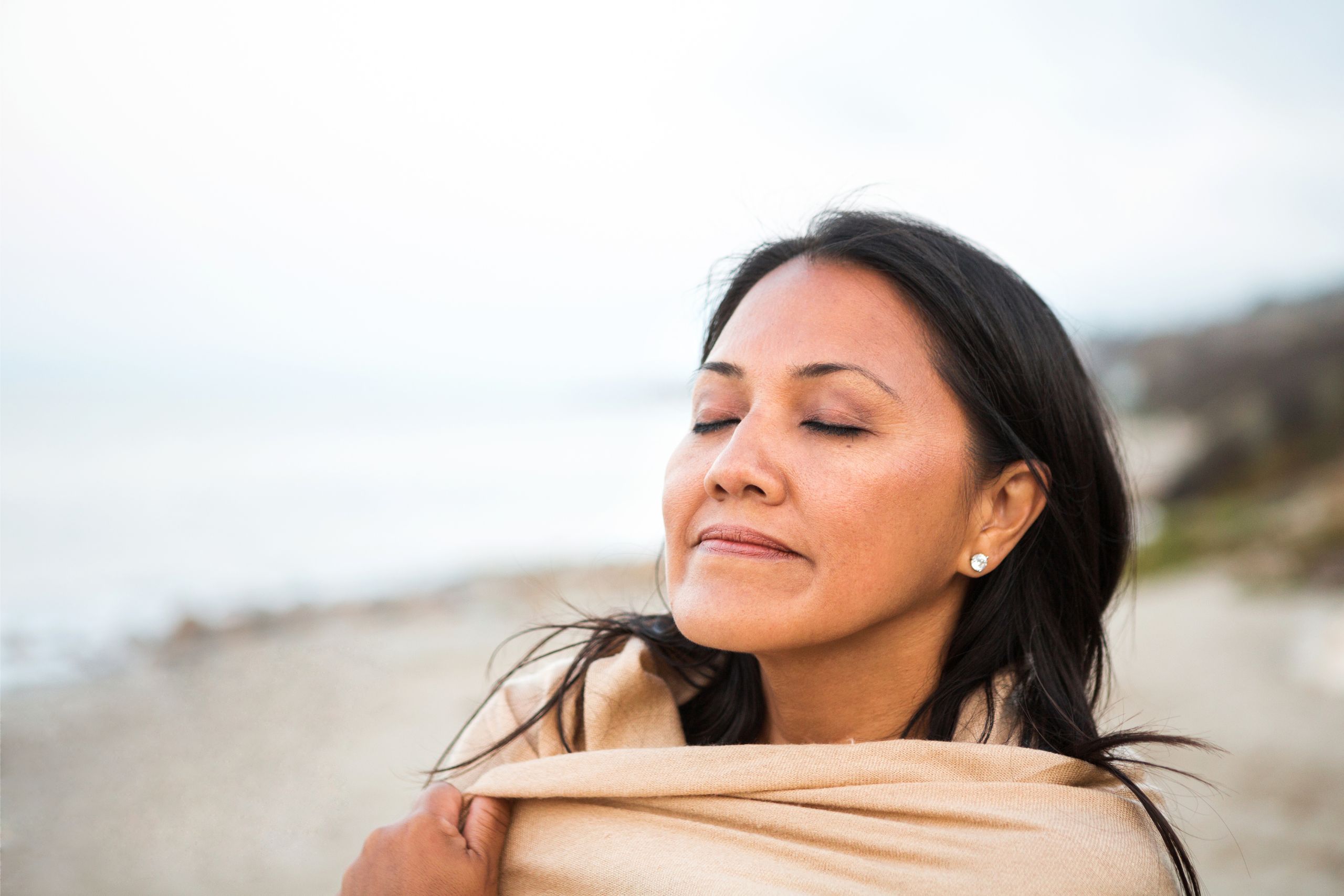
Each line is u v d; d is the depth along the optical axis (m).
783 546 1.47
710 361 1.65
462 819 1.62
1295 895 4.40
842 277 1.62
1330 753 6.23
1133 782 1.47
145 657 10.27
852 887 1.34
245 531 20.61
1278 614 10.73
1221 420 18.97
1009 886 1.29
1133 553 2.27
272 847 5.47
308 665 9.80
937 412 1.56
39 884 5.02
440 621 11.99
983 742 1.58
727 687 1.84
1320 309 20.83
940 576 1.59
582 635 2.29
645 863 1.46
